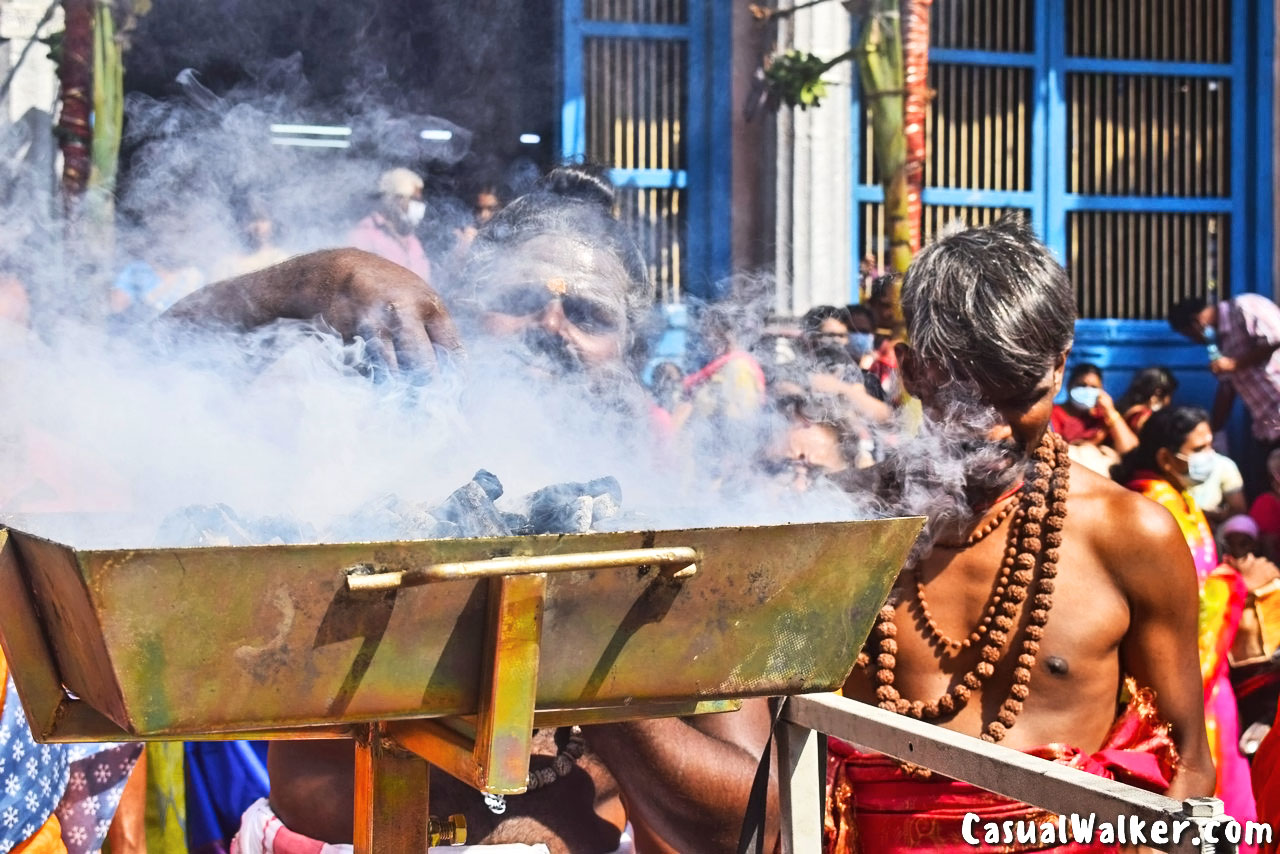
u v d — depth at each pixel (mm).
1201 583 3326
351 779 1725
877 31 4293
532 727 977
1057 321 1738
